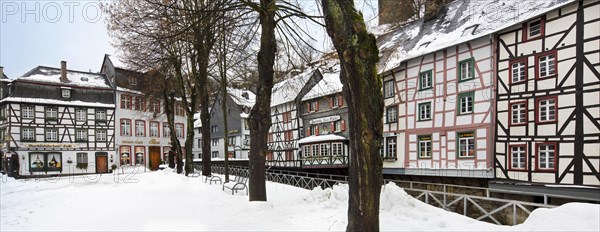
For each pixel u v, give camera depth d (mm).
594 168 14727
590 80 15055
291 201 10438
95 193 14422
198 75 20453
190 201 11281
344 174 29078
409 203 8125
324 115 31109
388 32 28938
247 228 7352
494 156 18484
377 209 5426
